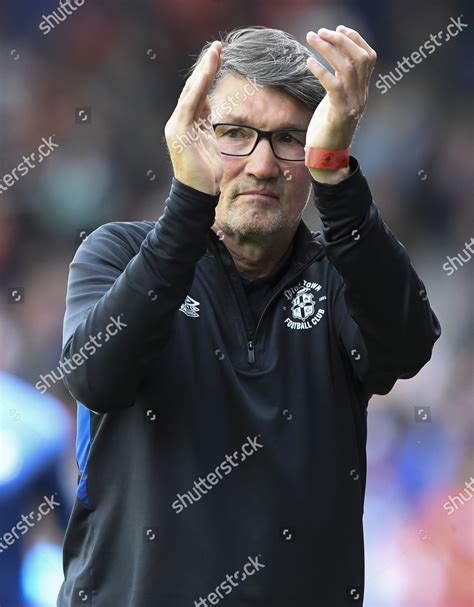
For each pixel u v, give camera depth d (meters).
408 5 28.62
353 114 7.12
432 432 21.81
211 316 7.88
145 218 27.00
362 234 7.31
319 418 7.89
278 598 7.50
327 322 8.14
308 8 28.73
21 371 22.09
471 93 28.11
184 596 7.37
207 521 7.47
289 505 7.61
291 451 7.71
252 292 8.19
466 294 25.69
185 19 28.52
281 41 8.16
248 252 8.14
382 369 7.86
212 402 7.67
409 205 27.03
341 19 28.67
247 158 7.93
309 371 7.98
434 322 7.95
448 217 26.95
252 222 7.94
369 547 20.28
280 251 8.26
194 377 7.69
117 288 7.13
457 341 24.19
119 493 7.65
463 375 23.08
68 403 19.55
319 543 7.66
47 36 28.12
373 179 27.12
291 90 7.92
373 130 27.53
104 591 7.62
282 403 7.81
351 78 7.09
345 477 7.88
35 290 24.80
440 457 21.52
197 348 7.76
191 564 7.40
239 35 8.54
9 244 26.09
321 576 7.66
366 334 7.64
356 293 7.46
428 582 19.81
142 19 28.44
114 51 28.25
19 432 18.31
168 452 7.52
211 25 28.62
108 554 7.68
